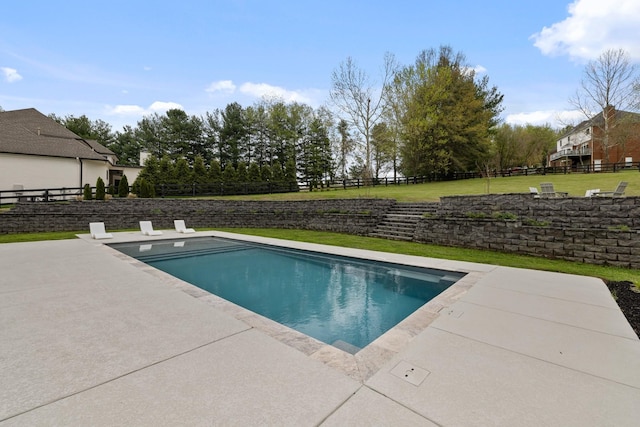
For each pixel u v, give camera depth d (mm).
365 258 8070
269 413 2049
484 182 21797
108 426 1895
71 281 5453
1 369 2559
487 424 1973
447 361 2789
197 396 2223
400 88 26641
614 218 7953
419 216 12344
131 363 2684
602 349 3029
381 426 1943
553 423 1989
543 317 3867
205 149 39625
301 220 15336
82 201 14594
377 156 32469
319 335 4172
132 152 42750
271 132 38906
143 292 4828
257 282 6801
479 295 4785
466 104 26531
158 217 15672
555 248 8055
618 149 31875
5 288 5008
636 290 5102
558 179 19203
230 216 16312
